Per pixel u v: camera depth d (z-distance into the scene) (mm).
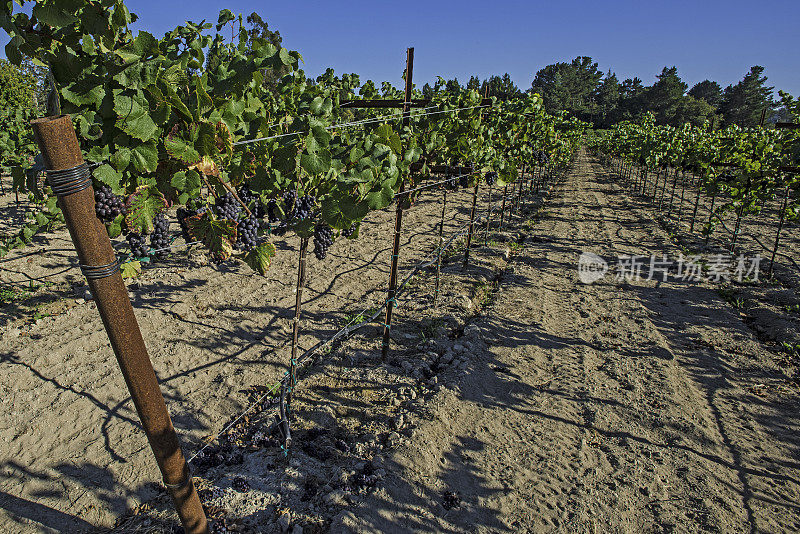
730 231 13062
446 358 5844
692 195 19531
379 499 3668
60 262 8867
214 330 6430
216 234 3049
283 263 9250
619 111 74625
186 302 7238
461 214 14391
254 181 3359
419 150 5098
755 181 10180
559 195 19547
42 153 1873
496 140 9820
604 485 4004
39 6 1798
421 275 8883
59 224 10844
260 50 3172
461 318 7059
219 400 4961
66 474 3949
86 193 1998
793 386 5496
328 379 5379
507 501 3795
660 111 69000
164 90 2328
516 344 6402
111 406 4789
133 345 2270
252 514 3521
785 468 4242
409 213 14250
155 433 2459
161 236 2859
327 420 4645
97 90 2131
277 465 4051
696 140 15656
